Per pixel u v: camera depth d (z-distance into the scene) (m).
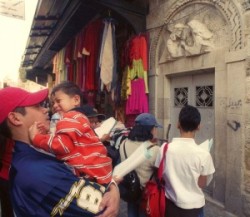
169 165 2.38
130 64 5.91
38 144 1.23
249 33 3.96
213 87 4.93
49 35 9.05
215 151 4.66
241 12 4.07
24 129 1.20
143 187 2.54
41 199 1.06
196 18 4.96
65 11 6.90
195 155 2.30
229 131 4.34
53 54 11.73
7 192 1.20
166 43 5.59
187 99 5.52
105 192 1.27
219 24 4.53
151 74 5.97
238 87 4.16
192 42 4.96
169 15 5.44
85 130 1.46
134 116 5.96
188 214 2.33
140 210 2.67
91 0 5.82
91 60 6.08
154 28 5.86
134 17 6.04
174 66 5.47
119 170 2.18
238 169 4.18
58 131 1.43
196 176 2.31
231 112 4.29
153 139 2.70
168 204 2.42
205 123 5.13
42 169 1.09
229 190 4.35
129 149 2.64
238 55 4.13
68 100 2.29
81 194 1.11
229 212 4.34
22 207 1.06
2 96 1.17
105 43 5.62
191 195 2.33
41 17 7.45
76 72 6.98
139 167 2.53
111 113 7.27
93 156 1.42
